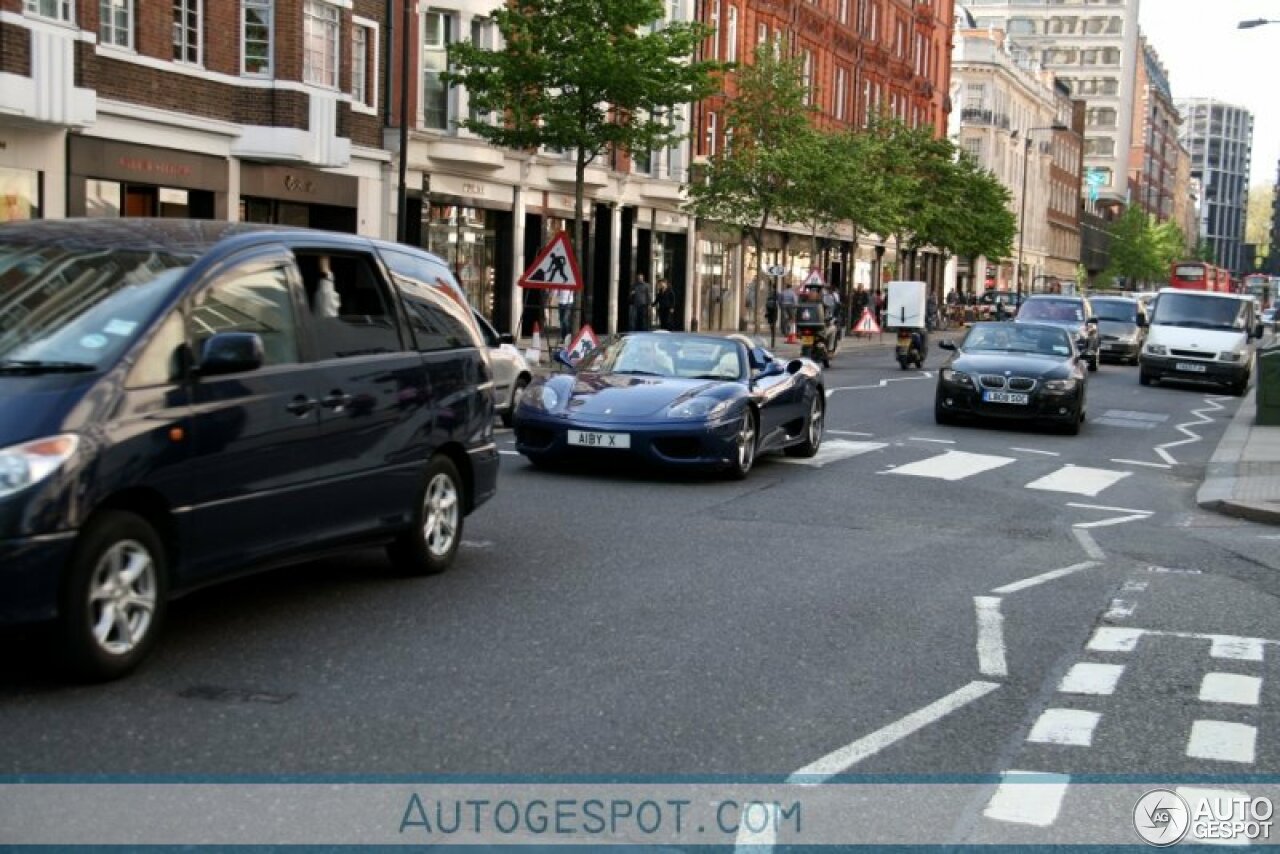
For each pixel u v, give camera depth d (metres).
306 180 32.38
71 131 25.50
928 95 88.88
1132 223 162.00
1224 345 34.66
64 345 6.78
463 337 9.85
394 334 8.96
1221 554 11.66
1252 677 7.53
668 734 6.19
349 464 8.29
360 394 8.38
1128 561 11.14
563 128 29.86
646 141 30.73
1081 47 181.75
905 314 39.94
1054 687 7.22
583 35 29.72
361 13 34.09
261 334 7.68
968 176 74.12
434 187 37.69
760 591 9.34
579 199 31.03
